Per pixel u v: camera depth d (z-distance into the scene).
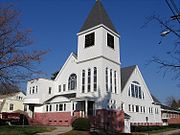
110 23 38.81
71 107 36.41
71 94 39.97
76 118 30.83
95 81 34.66
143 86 48.09
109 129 29.92
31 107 45.25
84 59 37.03
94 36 36.78
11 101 57.28
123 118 32.06
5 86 20.91
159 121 52.09
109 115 30.69
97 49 35.66
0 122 35.66
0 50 20.30
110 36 37.97
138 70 47.38
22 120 38.88
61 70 44.78
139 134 31.00
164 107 59.62
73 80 41.62
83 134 24.53
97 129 28.67
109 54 36.47
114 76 36.91
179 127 50.28
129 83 43.47
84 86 35.84
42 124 40.03
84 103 35.00
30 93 45.34
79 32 39.16
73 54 43.09
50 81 44.97
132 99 43.31
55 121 38.75
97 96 33.41
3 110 55.56
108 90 34.72
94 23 37.50
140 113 45.00
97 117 29.92
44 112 41.75
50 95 44.56
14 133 22.11
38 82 43.75
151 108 49.72
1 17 21.06
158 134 33.62
